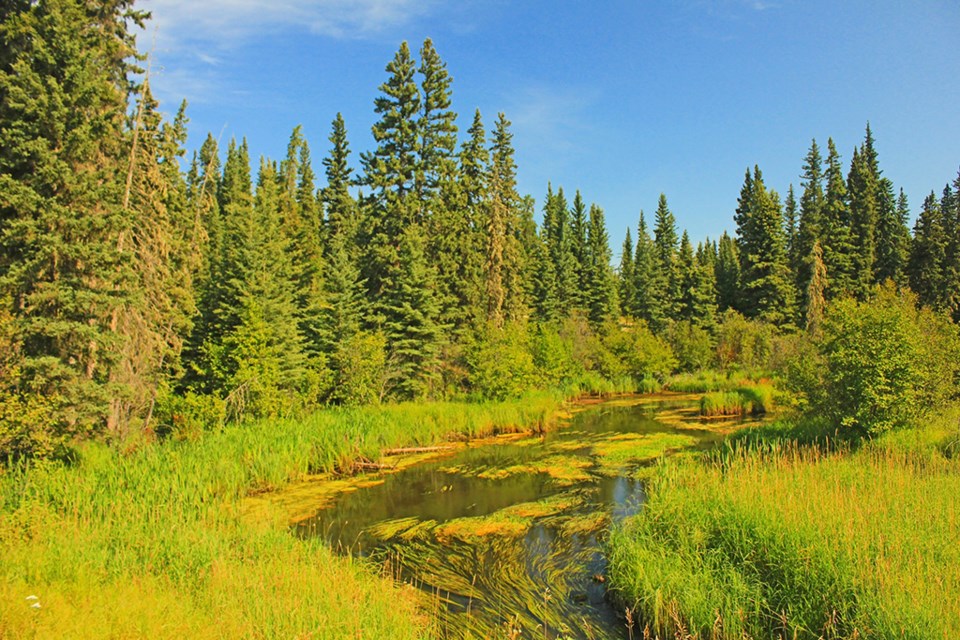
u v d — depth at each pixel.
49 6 17.33
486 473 19.27
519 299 48.06
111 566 8.89
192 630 6.82
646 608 8.58
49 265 17.27
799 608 7.73
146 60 22.08
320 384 28.03
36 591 7.29
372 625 7.64
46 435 14.49
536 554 11.77
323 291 35.09
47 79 17.02
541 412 28.09
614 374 48.75
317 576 9.16
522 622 8.93
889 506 9.74
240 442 19.00
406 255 33.47
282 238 35.53
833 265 54.31
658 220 79.06
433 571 11.05
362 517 14.70
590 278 67.62
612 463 19.67
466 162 46.44
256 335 25.09
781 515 9.35
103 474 14.89
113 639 6.43
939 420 16.89
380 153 39.44
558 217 80.56
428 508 15.40
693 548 9.81
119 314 20.73
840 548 8.20
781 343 43.72
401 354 31.77
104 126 18.34
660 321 62.12
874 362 16.16
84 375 18.86
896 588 7.07
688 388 44.91
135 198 22.64
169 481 14.55
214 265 37.19
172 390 27.56
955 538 8.44
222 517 12.30
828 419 17.69
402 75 39.94
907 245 56.47
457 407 28.05
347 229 52.03
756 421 27.05
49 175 16.73
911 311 20.31
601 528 13.08
